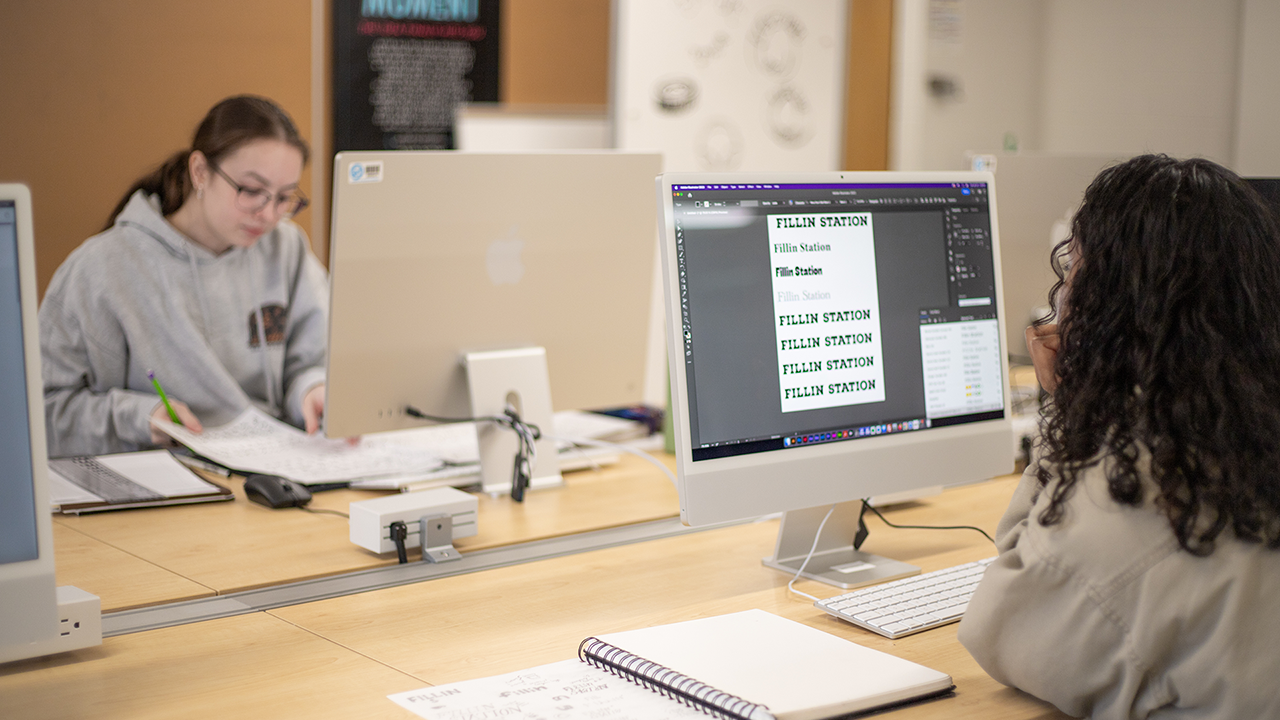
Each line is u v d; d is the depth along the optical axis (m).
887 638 1.14
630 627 1.17
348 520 1.60
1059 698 0.92
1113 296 0.94
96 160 2.42
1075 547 0.90
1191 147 4.05
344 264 1.60
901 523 1.62
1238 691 0.84
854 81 4.08
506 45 3.31
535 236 1.78
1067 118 4.46
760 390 1.25
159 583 1.30
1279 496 0.87
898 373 1.37
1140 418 0.90
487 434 1.77
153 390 2.35
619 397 2.00
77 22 2.39
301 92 2.78
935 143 4.28
